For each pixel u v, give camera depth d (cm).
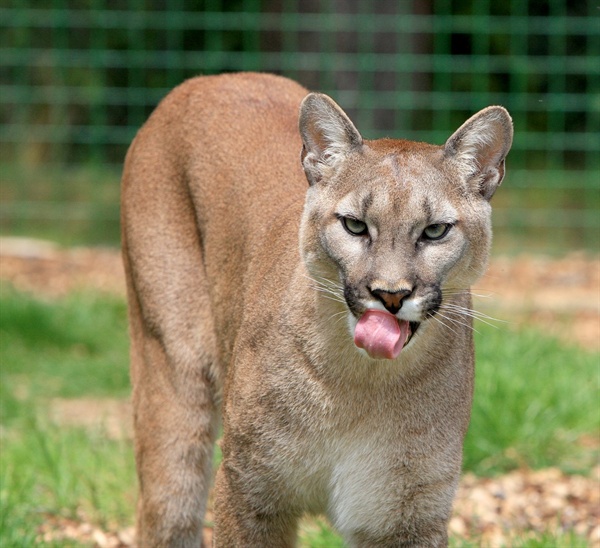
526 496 1096
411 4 2427
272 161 884
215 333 880
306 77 2361
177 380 882
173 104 961
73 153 2617
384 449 740
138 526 896
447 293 728
